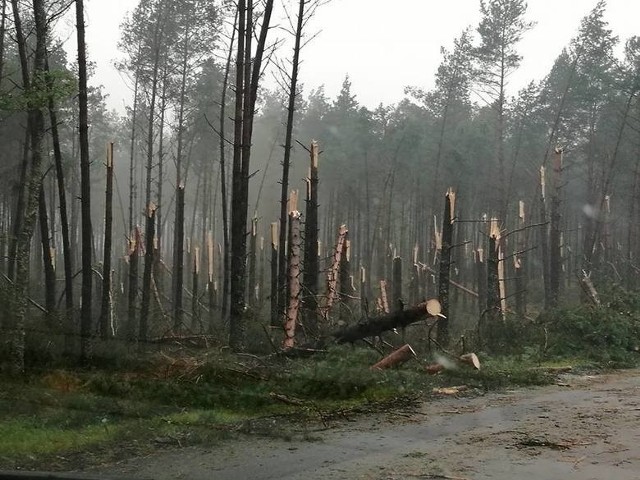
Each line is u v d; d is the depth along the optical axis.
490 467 6.52
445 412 9.68
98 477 6.10
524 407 9.95
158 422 8.59
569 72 36.84
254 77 14.94
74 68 23.69
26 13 17.47
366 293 32.16
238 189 14.10
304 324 15.30
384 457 7.02
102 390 10.02
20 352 10.98
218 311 21.19
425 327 18.73
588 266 30.05
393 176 36.88
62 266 39.50
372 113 38.44
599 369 14.61
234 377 10.59
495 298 18.92
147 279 16.30
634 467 6.40
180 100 31.67
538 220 39.47
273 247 18.22
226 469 6.58
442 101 40.53
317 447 7.52
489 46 34.59
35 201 11.46
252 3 15.05
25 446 7.32
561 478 6.07
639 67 33.09
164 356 11.38
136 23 30.72
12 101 11.29
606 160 37.59
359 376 10.91
